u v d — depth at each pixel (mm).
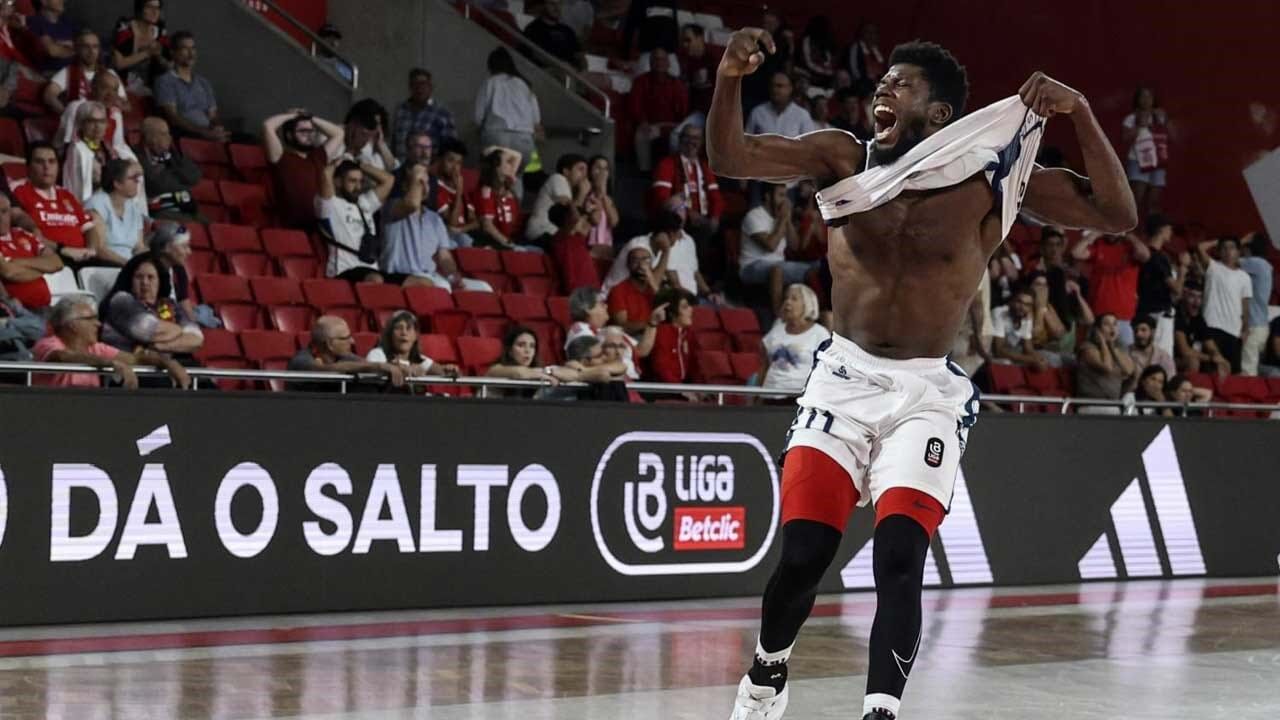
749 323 14555
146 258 10102
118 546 8539
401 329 10266
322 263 13227
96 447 8484
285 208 13359
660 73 18078
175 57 14273
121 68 14078
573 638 8438
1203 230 20828
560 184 14883
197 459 8781
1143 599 11281
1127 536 12633
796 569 4957
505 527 9805
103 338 9727
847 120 19047
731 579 10727
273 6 15961
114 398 8539
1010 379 14844
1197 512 13078
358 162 13422
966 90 5090
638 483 10328
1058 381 15258
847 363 5082
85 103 11891
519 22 18891
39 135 13148
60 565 8383
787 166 4996
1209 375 16703
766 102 17250
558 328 13453
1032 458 12141
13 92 13344
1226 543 13234
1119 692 7059
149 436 8641
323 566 9164
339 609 9219
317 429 9164
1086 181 5199
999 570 11898
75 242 11297
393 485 9414
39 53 13773
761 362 12547
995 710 6508
